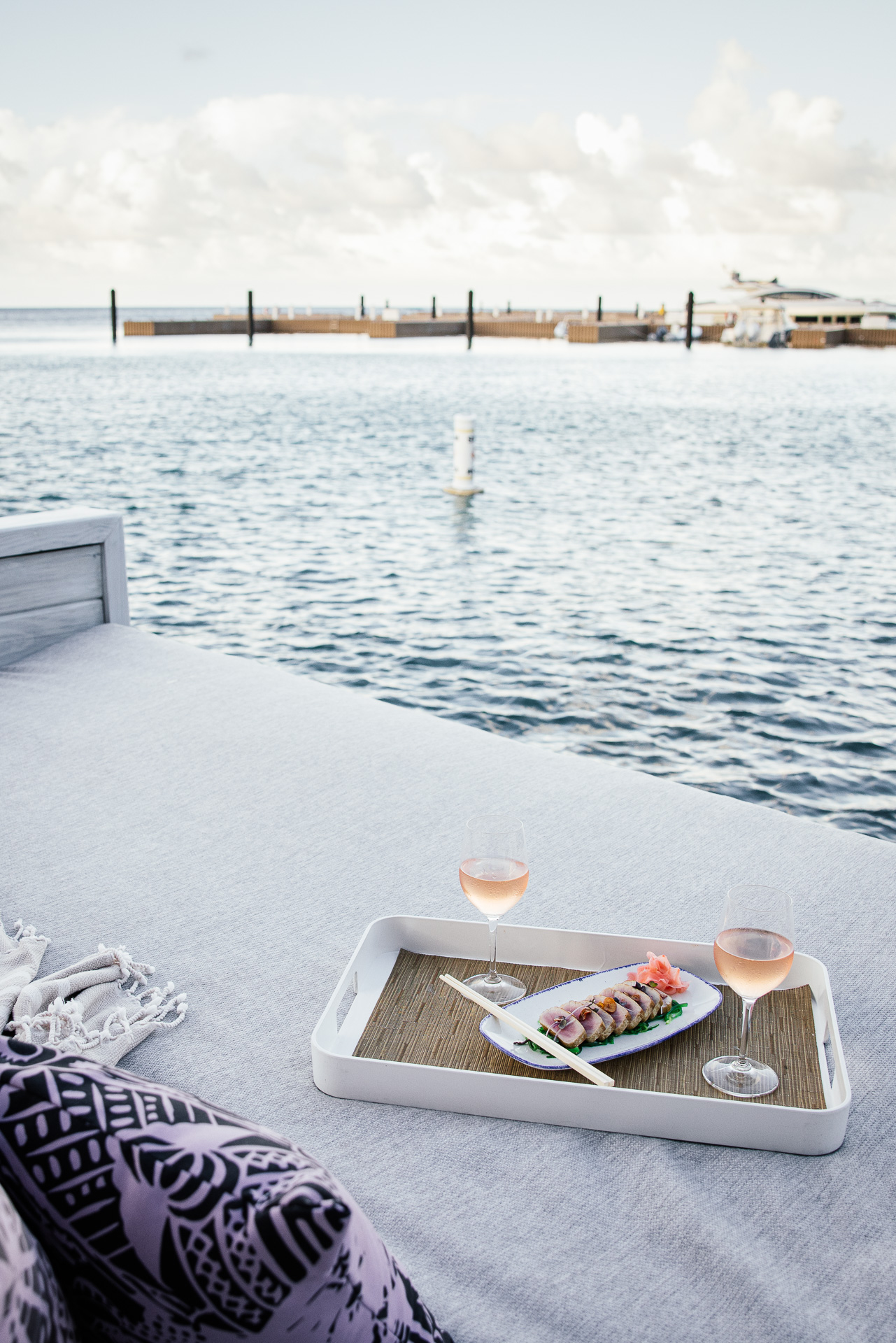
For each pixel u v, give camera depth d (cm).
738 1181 120
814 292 5428
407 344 5506
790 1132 122
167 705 298
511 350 4841
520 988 147
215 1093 137
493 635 607
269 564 789
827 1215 116
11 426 1675
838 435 1617
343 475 1227
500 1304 106
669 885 199
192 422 1748
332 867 206
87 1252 60
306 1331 59
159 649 347
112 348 4722
